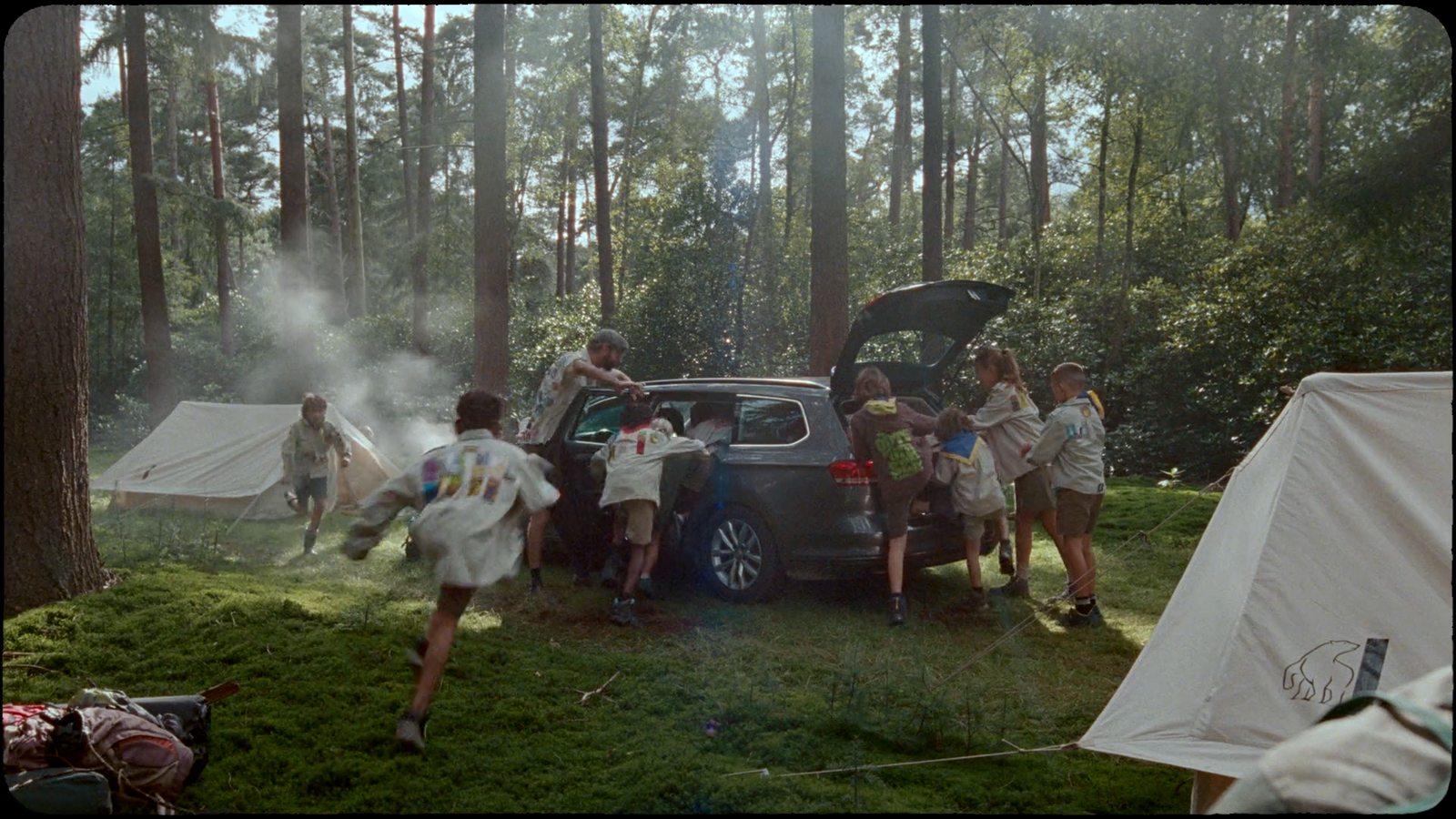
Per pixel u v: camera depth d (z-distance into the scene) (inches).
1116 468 595.5
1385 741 52.1
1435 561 138.0
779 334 839.7
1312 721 140.5
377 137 1114.1
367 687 198.2
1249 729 143.9
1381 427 145.4
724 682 210.8
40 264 249.0
